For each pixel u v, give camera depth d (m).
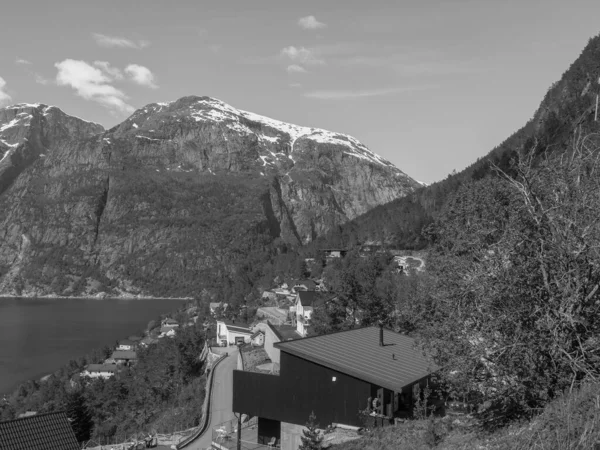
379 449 22.88
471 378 18.33
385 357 32.28
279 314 112.38
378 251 137.88
